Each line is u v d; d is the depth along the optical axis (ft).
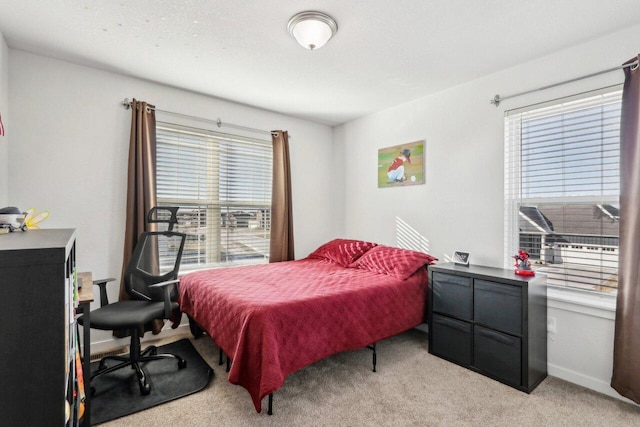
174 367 7.74
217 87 9.95
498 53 7.75
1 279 2.24
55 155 8.19
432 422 5.76
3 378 2.25
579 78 7.29
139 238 8.03
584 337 7.02
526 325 6.75
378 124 12.30
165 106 9.84
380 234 12.18
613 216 6.95
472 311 7.75
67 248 2.69
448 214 9.95
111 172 8.96
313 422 5.74
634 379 6.07
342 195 13.85
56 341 2.37
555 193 7.84
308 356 6.33
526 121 8.36
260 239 12.20
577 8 5.98
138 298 7.77
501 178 8.70
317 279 8.57
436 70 8.68
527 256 7.73
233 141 11.44
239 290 7.30
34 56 7.92
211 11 6.10
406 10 6.05
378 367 7.92
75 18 6.38
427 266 9.27
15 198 7.70
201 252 10.78
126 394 6.57
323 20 6.19
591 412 6.06
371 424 5.70
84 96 8.56
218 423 5.72
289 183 12.46
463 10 6.06
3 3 5.89
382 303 7.88
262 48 7.52
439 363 8.16
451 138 9.88
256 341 5.70
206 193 10.86
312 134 13.62
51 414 2.36
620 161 6.47
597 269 7.20
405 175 11.24
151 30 6.80
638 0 5.72
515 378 6.92
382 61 8.16
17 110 7.72
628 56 6.64
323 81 9.45
